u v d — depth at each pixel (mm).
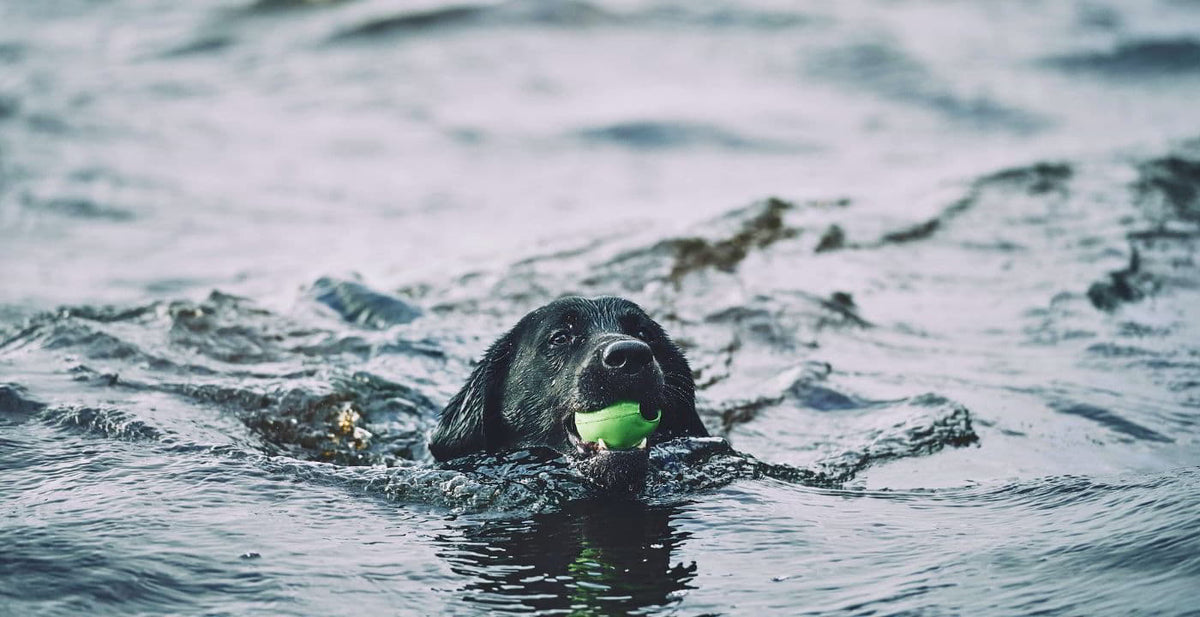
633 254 16000
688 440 8969
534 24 36344
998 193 19656
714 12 38781
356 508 7738
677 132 27781
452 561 6844
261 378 10570
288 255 18469
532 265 15805
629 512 7777
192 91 29625
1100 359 11734
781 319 13172
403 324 12555
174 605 6078
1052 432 9633
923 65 34000
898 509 7840
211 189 22391
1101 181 20328
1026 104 30547
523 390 8812
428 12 36750
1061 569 6383
